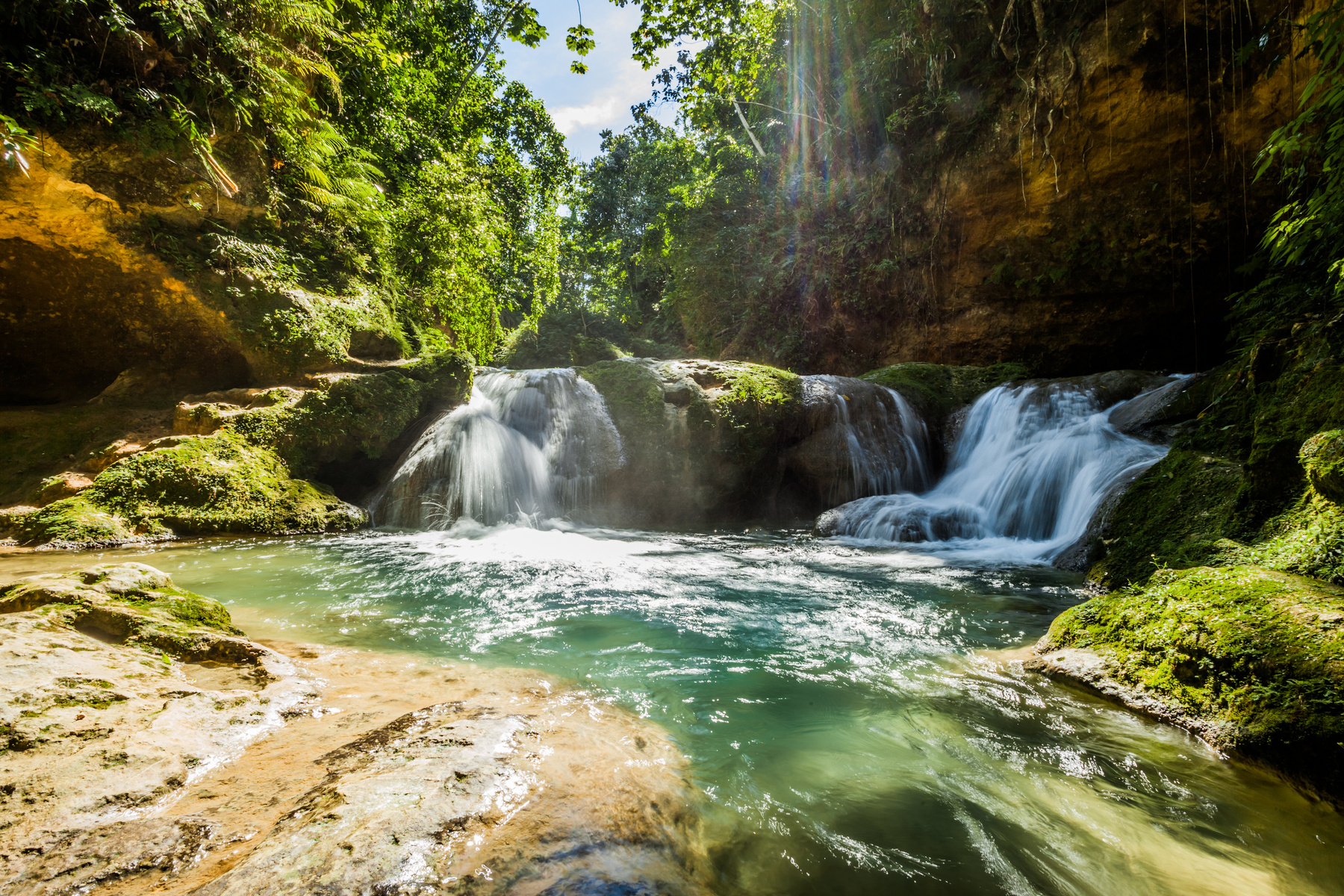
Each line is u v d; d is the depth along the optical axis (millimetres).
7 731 1692
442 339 12023
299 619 3752
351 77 11773
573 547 7043
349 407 8422
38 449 7430
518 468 9219
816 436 10227
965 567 5973
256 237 8820
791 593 4809
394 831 1362
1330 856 1677
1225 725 2254
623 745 2107
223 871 1262
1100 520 5738
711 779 1994
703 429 9414
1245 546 3756
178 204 7809
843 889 1482
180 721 1948
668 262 20703
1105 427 7793
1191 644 2553
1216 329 10570
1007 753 2240
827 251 15438
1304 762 1963
